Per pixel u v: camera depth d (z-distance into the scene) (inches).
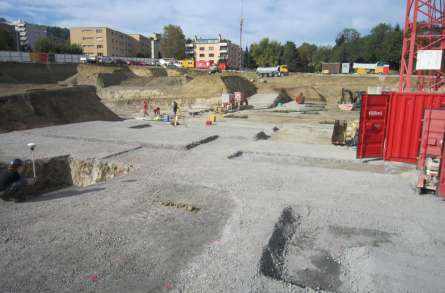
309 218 277.1
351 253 230.7
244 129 759.7
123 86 2070.6
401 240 243.4
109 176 449.1
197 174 394.0
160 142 564.1
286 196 319.3
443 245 234.5
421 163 327.6
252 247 219.6
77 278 198.7
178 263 215.0
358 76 2177.7
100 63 2596.0
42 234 251.6
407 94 420.5
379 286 189.6
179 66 3179.1
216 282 184.4
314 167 429.1
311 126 869.8
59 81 2222.0
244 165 436.8
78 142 575.5
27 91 1068.5
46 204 313.1
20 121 884.6
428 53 693.9
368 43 3914.9
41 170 448.1
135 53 5369.1
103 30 4335.6
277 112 1279.5
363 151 446.3
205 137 621.0
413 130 423.2
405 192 332.8
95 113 1168.2
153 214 290.2
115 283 194.5
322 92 1916.8
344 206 296.5
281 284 184.2
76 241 241.4
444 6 687.1
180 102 1636.3
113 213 291.1
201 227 267.1
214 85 1738.4
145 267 210.7
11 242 239.3
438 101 402.6
